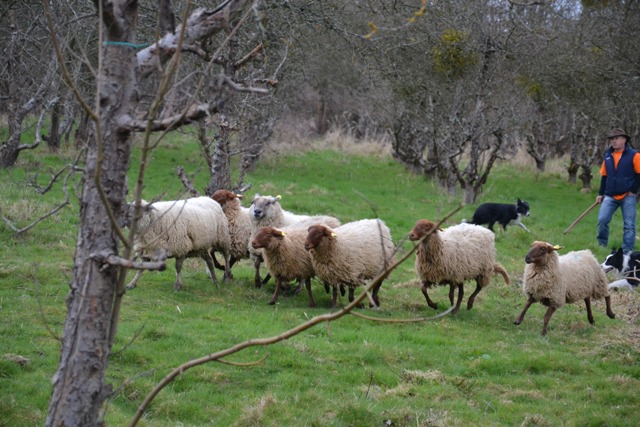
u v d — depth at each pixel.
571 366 8.61
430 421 6.54
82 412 3.73
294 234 10.55
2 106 22.42
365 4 12.20
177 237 10.19
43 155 20.97
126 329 8.38
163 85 3.32
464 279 10.71
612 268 13.23
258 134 22.20
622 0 22.19
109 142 3.77
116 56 3.79
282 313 10.00
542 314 11.55
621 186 15.27
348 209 19.05
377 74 21.70
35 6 11.21
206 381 7.24
